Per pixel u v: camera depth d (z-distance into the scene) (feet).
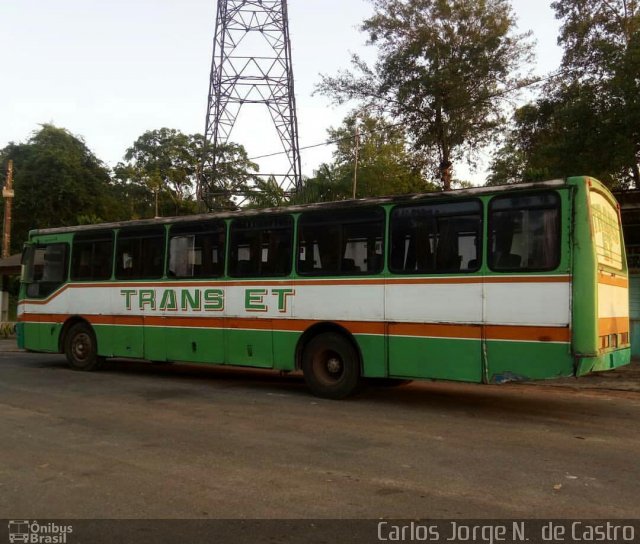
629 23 54.70
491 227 26.76
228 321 34.88
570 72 57.06
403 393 33.91
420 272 28.53
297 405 29.81
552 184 25.43
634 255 48.01
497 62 75.20
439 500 15.93
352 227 30.86
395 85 78.43
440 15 77.92
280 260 33.17
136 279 39.37
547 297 25.18
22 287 46.14
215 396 32.50
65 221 118.11
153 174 154.20
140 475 18.13
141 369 44.96
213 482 17.46
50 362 49.70
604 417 27.30
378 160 99.50
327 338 31.37
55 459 19.86
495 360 26.32
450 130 76.43
